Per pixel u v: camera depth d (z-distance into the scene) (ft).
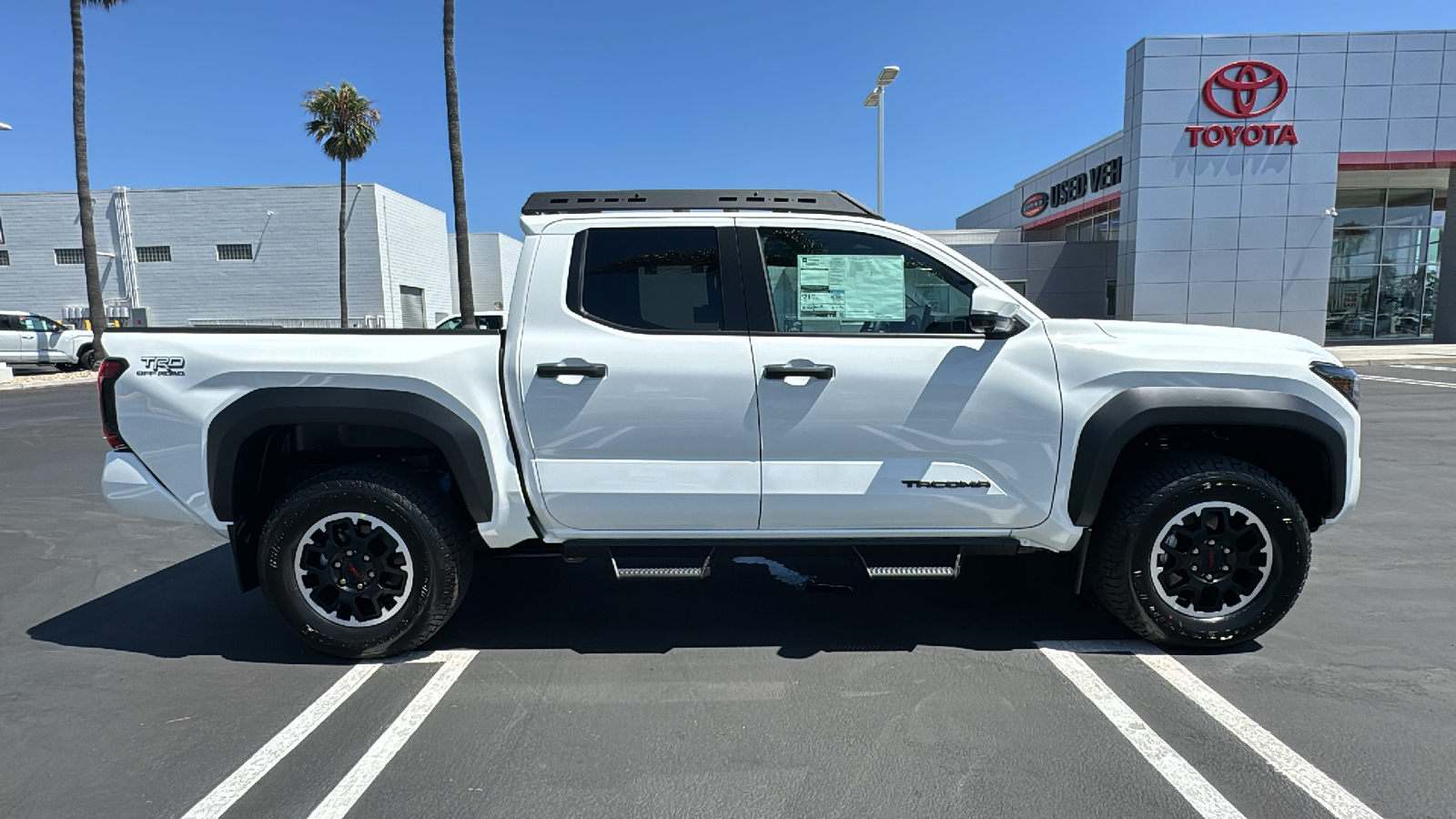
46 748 9.00
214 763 8.68
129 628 12.68
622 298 10.98
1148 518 10.76
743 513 10.94
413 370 10.70
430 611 11.07
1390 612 12.78
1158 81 64.18
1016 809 7.80
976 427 10.76
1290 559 10.87
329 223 107.24
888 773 8.45
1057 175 95.09
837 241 11.21
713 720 9.63
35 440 33.22
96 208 108.06
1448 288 71.67
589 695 10.29
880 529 11.12
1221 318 66.18
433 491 11.11
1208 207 65.21
